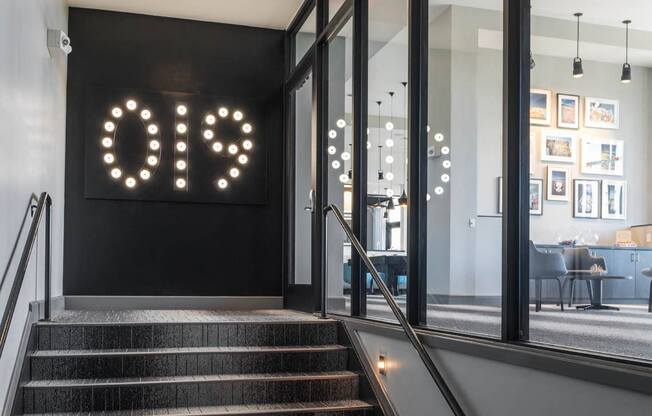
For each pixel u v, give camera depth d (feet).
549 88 10.14
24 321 15.03
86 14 24.54
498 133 11.57
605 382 8.08
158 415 14.29
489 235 11.78
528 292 10.55
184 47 25.36
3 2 12.02
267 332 17.65
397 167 15.42
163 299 24.52
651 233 8.29
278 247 25.73
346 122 19.26
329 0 21.30
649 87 8.60
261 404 15.49
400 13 15.69
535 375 9.59
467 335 11.68
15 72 13.26
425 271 14.17
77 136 24.16
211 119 25.29
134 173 24.44
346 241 18.78
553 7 10.11
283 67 26.25
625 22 9.02
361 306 17.72
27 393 14.32
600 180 9.20
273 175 25.85
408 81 14.78
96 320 17.89
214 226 25.25
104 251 24.17
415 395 13.46
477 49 12.25
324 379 15.99
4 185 12.28
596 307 9.07
